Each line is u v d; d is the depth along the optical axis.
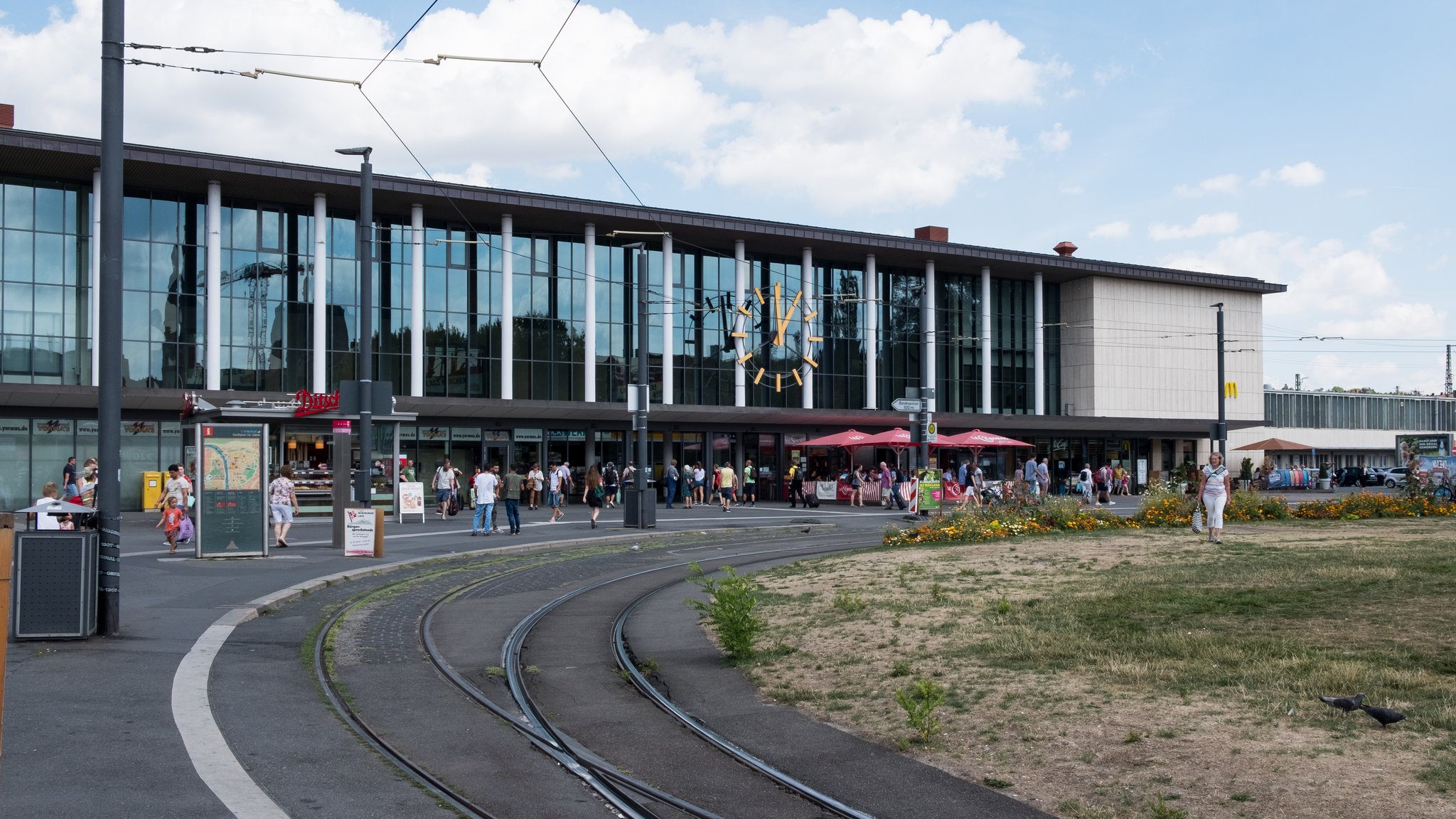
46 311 40.22
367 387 29.17
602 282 51.06
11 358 39.56
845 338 57.88
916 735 8.70
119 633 13.04
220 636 13.11
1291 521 28.62
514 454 47.94
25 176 40.22
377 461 35.28
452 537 29.31
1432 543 19.80
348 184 42.81
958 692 9.80
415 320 46.16
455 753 8.60
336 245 45.56
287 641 13.25
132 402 39.31
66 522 19.98
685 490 47.22
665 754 8.68
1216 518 21.94
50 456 39.59
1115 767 7.57
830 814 7.16
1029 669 10.45
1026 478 44.62
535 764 8.33
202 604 15.75
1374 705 8.45
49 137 37.66
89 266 41.09
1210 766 7.38
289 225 44.56
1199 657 10.42
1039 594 14.88
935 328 60.06
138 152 38.97
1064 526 26.78
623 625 14.93
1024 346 64.06
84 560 12.47
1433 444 50.62
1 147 37.38
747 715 9.77
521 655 12.97
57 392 37.56
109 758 7.72
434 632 14.51
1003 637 11.91
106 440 12.81
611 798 7.48
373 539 23.45
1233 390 68.31
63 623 12.38
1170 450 67.56
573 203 47.78
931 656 11.29
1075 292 65.00
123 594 16.78
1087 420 61.47
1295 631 11.39
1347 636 10.95
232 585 17.98
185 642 12.55
